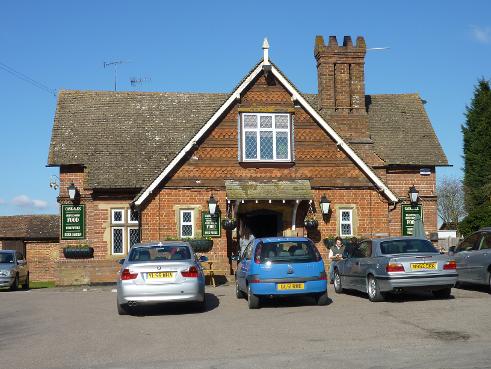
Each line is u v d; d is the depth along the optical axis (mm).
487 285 16406
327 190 23922
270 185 23375
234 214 23062
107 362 8953
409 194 26438
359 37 26641
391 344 9516
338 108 26328
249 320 12617
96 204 25266
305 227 23766
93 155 25953
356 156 24000
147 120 28078
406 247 15297
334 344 9664
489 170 39125
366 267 15414
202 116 28562
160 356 9250
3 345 10750
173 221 23109
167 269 13703
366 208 24047
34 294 20922
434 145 27766
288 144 23844
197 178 23375
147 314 14312
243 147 23578
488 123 39969
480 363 8000
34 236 36375
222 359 8820
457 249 18000
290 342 9977
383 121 28859
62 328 12492
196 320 12898
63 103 28672
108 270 24531
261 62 23844
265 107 23797
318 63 26859
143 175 25281
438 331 10523
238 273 16922
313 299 16250
